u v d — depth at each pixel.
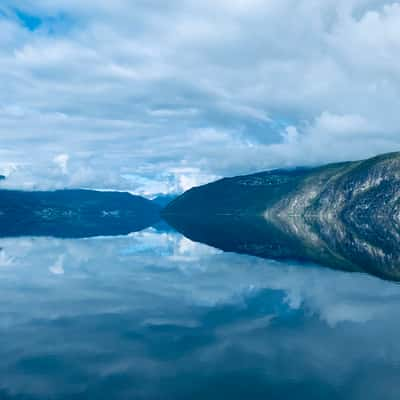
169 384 37.72
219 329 53.28
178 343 48.06
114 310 62.75
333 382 37.97
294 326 54.22
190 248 149.62
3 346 47.31
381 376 39.12
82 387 37.12
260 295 72.19
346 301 67.50
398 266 104.06
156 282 84.19
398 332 51.44
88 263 110.94
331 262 111.69
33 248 149.62
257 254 130.12
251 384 37.69
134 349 46.28
